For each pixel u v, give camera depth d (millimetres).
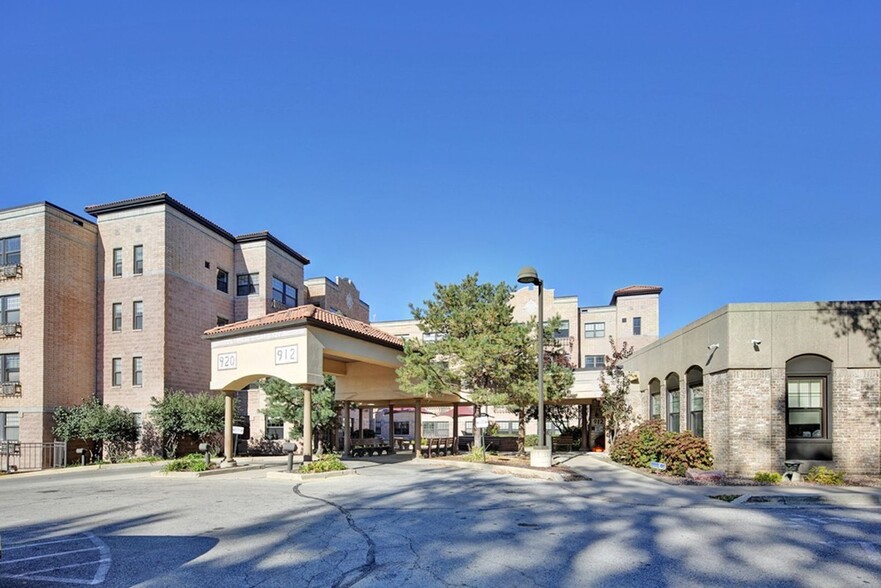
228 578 7172
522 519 10750
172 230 32438
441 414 47312
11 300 30953
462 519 10805
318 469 18172
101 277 32906
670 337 21859
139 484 17812
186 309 33094
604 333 47219
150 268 31828
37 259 30266
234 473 20562
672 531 9578
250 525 10469
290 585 6891
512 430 44094
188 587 6855
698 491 14016
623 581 6992
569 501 12797
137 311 32094
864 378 16297
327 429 32312
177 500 13812
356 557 8086
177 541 9250
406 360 22844
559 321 22609
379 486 15773
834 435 16234
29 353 29953
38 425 29359
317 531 9828
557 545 8695
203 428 29516
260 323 20172
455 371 22453
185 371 32719
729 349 16609
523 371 22312
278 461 27016
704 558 7945
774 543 8734
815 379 16578
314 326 19438
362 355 22031
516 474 18391
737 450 16438
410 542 8945
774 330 16562
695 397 19672
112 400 31844
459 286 23703
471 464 21250
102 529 10492
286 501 13289
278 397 29688
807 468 16016
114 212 32969
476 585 6863
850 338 16406
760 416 16391
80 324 31781
